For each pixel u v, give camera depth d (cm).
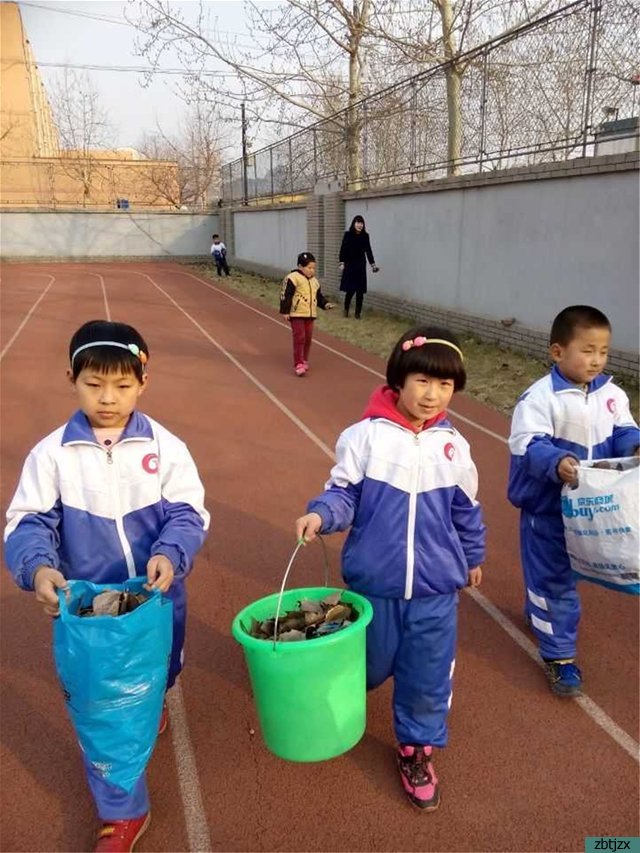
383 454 228
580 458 288
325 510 221
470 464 234
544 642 298
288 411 744
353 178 1595
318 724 209
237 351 1091
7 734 276
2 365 962
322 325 1290
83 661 185
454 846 227
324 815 238
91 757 204
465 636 336
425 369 216
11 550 204
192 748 268
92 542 223
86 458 219
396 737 248
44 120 5031
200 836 230
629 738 272
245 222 2630
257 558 416
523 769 258
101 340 214
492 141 1045
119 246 3269
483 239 1008
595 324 277
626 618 348
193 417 723
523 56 954
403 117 1345
